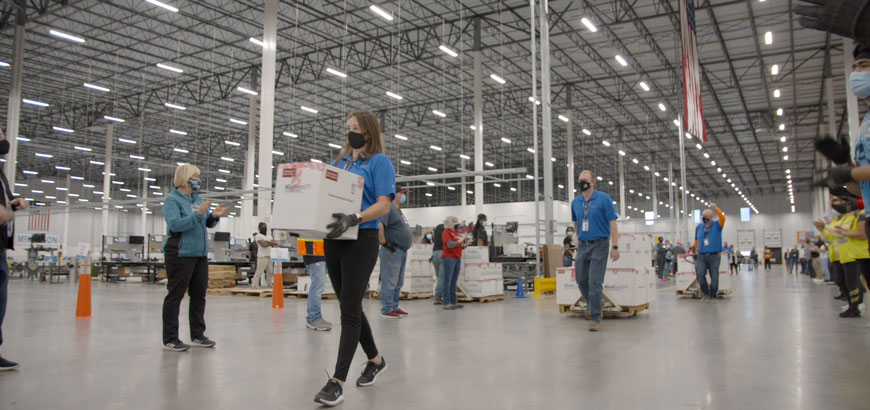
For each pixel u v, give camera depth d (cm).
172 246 412
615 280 657
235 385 293
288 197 254
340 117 3228
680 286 1021
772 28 1980
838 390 273
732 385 285
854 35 145
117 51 2278
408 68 2484
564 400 256
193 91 2772
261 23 2028
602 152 4066
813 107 3014
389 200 276
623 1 1856
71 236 4344
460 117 3122
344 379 260
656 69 2508
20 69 1833
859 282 684
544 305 830
